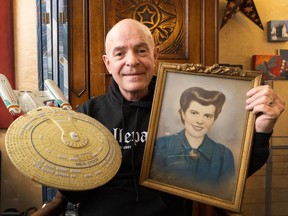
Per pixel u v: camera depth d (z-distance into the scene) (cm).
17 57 140
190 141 78
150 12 114
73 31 110
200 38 116
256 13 141
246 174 73
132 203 82
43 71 112
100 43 112
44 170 60
